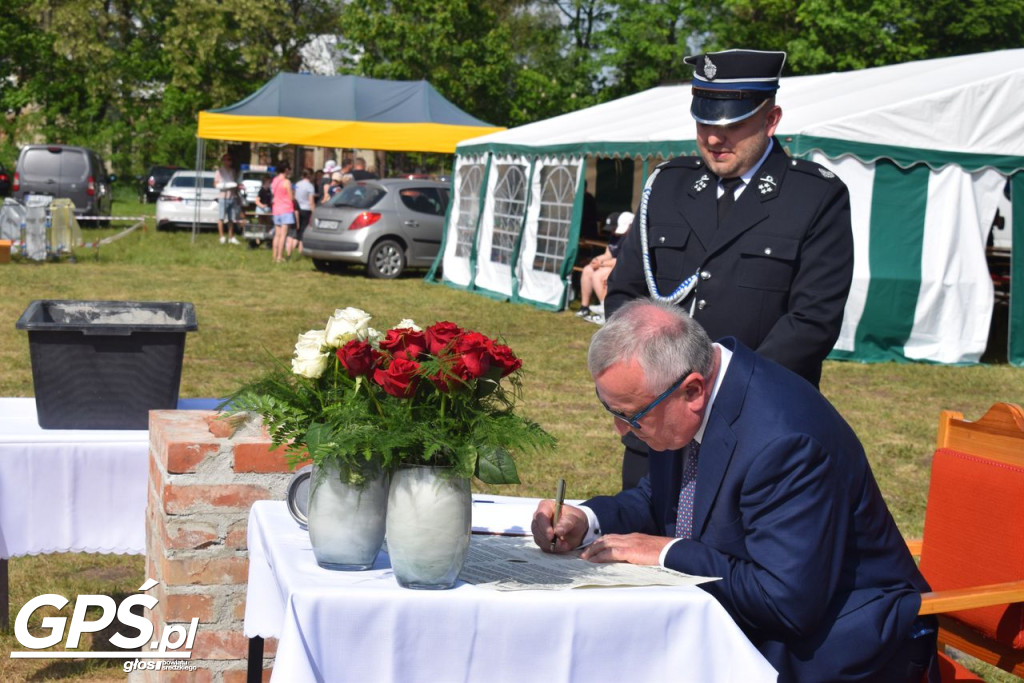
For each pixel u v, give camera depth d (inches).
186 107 1694.1
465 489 88.6
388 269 701.9
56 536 150.1
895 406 366.9
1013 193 462.0
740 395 97.0
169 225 1018.1
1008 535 116.2
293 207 779.4
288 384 97.1
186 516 130.2
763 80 133.6
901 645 100.5
